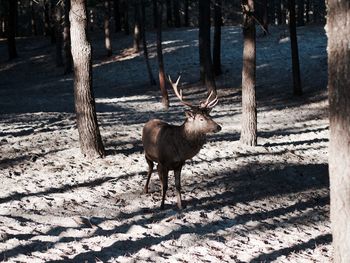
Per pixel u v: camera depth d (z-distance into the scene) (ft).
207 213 30.71
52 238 24.99
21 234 25.09
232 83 100.07
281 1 173.37
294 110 78.64
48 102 88.74
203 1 83.30
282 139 56.54
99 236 25.81
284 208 33.65
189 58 122.11
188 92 97.50
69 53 125.70
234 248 25.80
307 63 103.91
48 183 34.94
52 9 150.20
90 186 34.76
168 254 24.30
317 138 57.72
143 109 80.07
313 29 133.08
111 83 111.96
